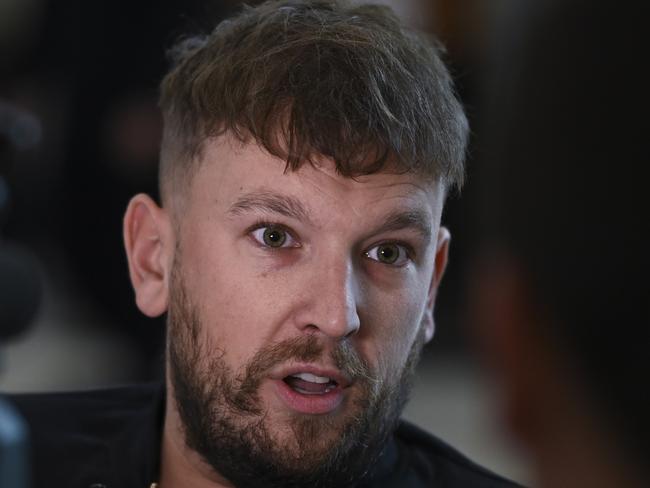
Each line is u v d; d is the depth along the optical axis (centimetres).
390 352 308
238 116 301
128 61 792
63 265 1046
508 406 144
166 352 355
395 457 361
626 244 114
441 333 988
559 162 119
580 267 117
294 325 296
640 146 113
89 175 801
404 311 308
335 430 303
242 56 315
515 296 129
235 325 304
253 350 300
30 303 347
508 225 131
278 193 294
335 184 291
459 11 823
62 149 807
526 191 125
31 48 961
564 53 119
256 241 304
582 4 118
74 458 379
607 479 119
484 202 153
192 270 321
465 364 1056
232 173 304
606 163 115
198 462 338
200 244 317
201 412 317
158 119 791
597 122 116
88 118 796
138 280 354
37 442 384
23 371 1030
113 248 805
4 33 975
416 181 301
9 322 341
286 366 296
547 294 123
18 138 384
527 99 126
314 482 307
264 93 296
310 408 300
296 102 291
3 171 385
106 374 942
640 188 113
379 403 307
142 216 355
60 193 817
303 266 297
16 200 1024
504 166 133
